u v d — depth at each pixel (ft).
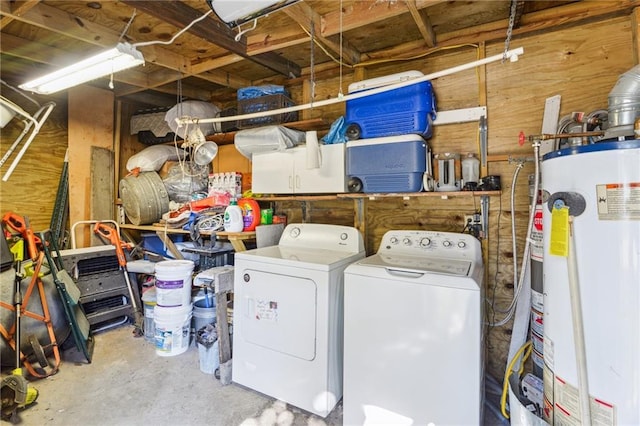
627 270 3.79
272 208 10.12
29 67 9.86
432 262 6.26
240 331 7.20
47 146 10.71
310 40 7.19
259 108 9.31
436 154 7.75
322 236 8.06
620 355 3.84
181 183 11.09
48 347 7.78
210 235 9.32
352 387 5.88
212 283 7.83
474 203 7.40
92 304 9.81
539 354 5.23
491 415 6.22
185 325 8.75
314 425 6.03
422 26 6.68
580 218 4.08
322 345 6.16
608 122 4.95
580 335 4.07
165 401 6.65
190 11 6.49
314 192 7.98
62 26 6.73
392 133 7.00
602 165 3.92
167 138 11.75
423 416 5.29
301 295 6.39
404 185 6.93
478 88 7.30
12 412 6.02
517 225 6.98
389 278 5.56
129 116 12.64
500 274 7.18
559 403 4.40
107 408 6.42
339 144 7.62
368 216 8.61
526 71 6.89
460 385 5.04
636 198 3.72
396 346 5.49
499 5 6.48
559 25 6.56
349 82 9.05
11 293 7.40
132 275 10.78
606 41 6.24
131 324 10.61
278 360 6.65
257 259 6.97
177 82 10.84
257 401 6.70
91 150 11.28
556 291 4.40
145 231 11.84
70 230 10.76
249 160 10.33
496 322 7.21
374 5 6.29
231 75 10.23
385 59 8.17
